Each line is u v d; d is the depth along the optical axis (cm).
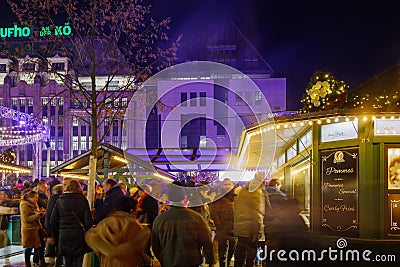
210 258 632
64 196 770
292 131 1180
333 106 1048
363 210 942
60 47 1672
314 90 1062
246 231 850
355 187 959
